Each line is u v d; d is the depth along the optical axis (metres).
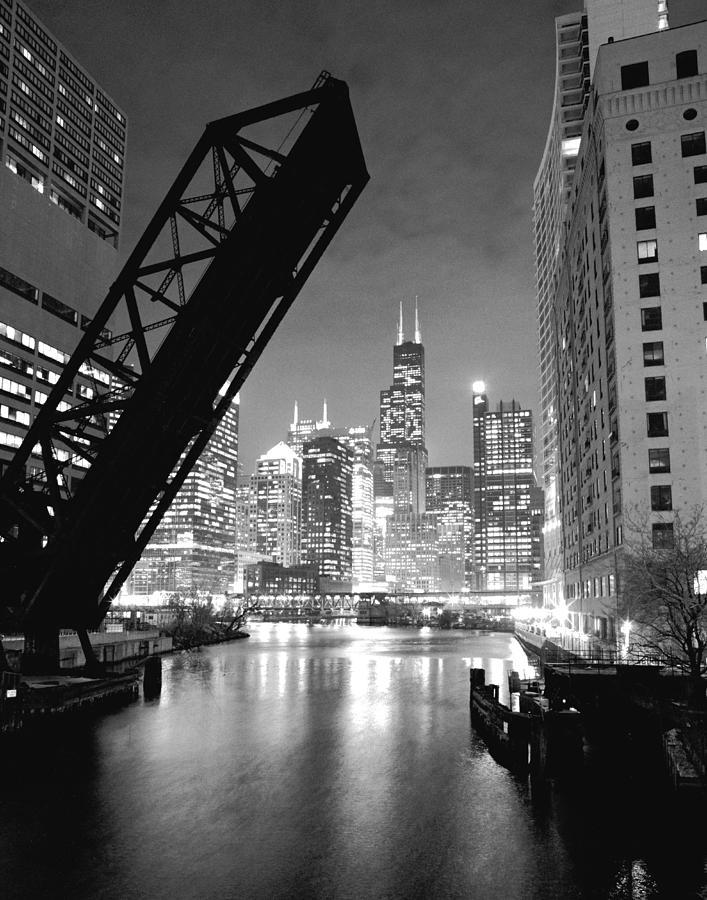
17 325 94.81
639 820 21.86
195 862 18.75
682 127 60.78
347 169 33.91
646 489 56.38
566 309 95.25
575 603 87.69
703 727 24.56
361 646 119.44
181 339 34.50
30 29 126.38
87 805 23.52
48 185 128.00
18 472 37.44
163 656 88.88
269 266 34.53
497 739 31.36
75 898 16.58
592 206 70.88
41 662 43.91
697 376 57.00
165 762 29.52
